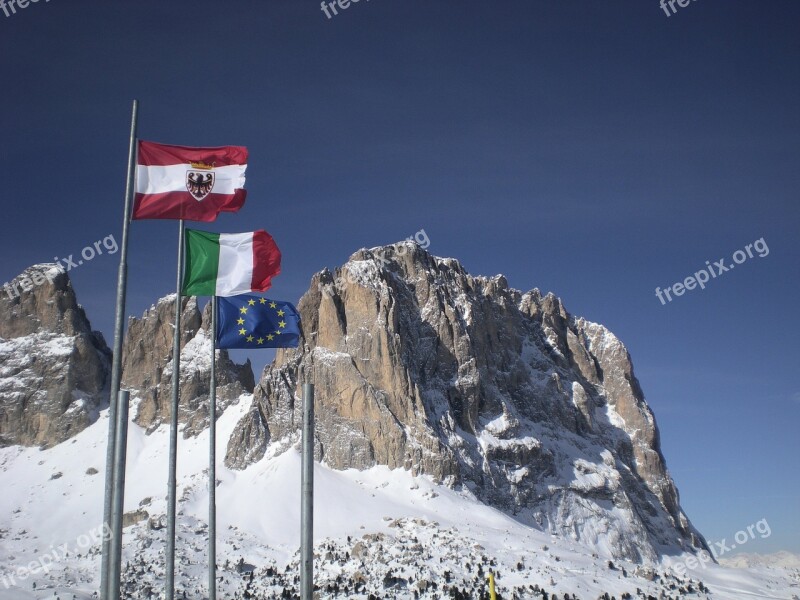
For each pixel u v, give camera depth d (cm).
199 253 8000
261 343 8425
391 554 19188
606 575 19812
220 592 17762
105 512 6275
